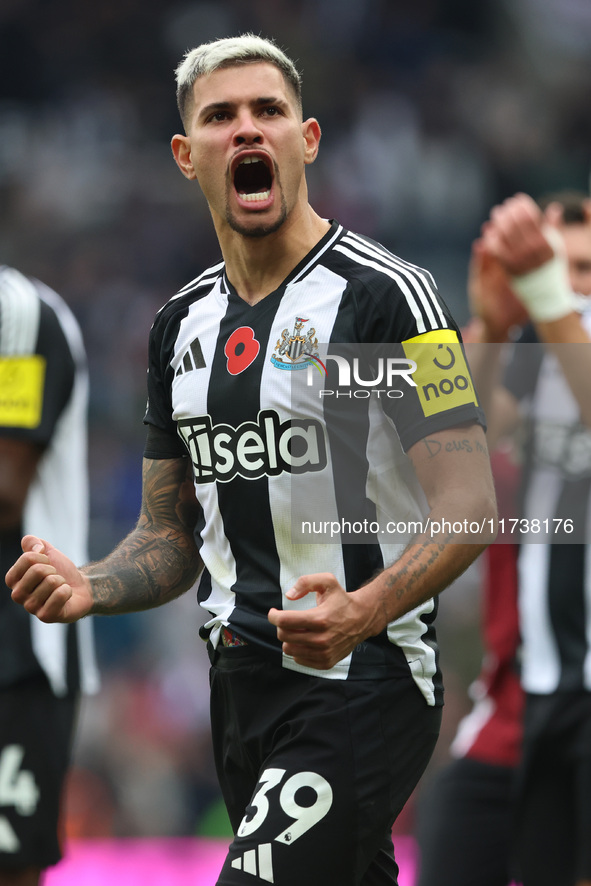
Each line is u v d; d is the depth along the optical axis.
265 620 9.30
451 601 31.19
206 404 9.55
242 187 9.86
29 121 45.75
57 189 43.72
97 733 29.17
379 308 9.17
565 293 13.34
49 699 13.10
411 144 47.00
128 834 28.36
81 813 28.00
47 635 13.13
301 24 49.34
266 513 9.27
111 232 43.03
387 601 8.41
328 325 9.25
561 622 14.13
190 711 30.12
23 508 13.32
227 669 9.58
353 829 8.98
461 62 50.41
